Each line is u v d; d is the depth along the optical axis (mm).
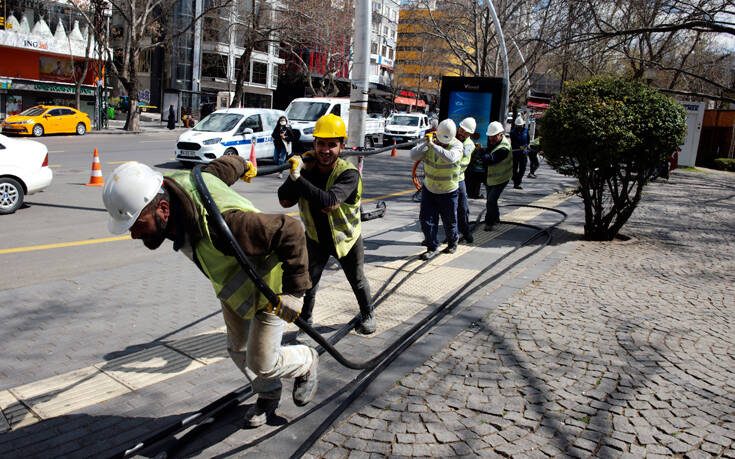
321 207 3703
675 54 26250
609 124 7242
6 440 2928
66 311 4910
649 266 6719
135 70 29438
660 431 3018
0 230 7809
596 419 3125
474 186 12430
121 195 2223
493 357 3936
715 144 29828
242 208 2533
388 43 72688
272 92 57125
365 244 7648
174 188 2396
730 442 2918
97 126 30188
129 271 6191
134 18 28797
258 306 2662
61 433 3014
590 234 8297
